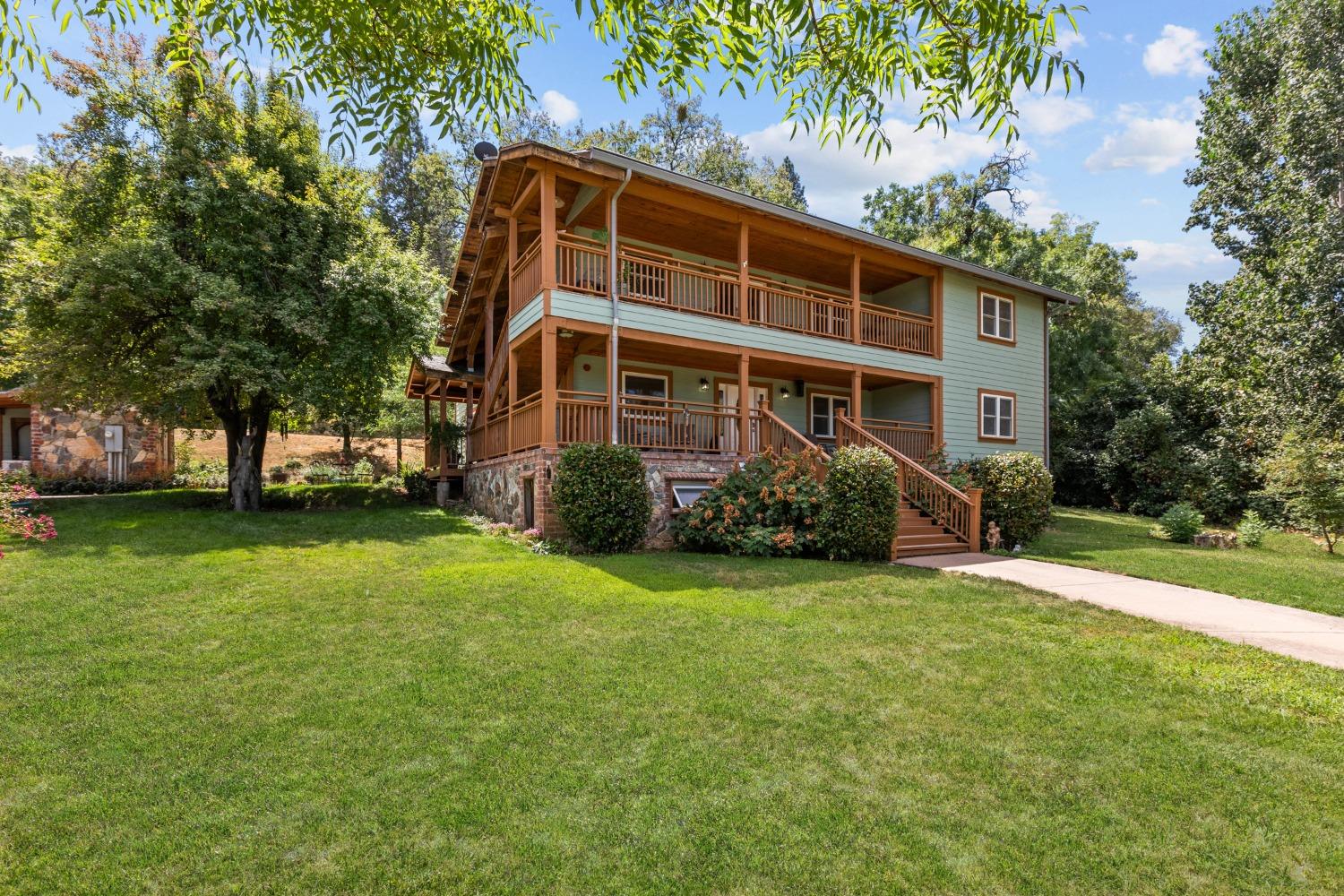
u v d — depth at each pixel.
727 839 2.55
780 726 3.55
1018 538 10.90
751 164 32.88
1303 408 15.30
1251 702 3.92
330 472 20.27
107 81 12.19
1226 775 3.07
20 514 7.07
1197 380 18.62
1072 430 20.23
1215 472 16.45
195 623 5.41
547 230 9.60
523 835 2.57
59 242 12.09
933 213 25.48
